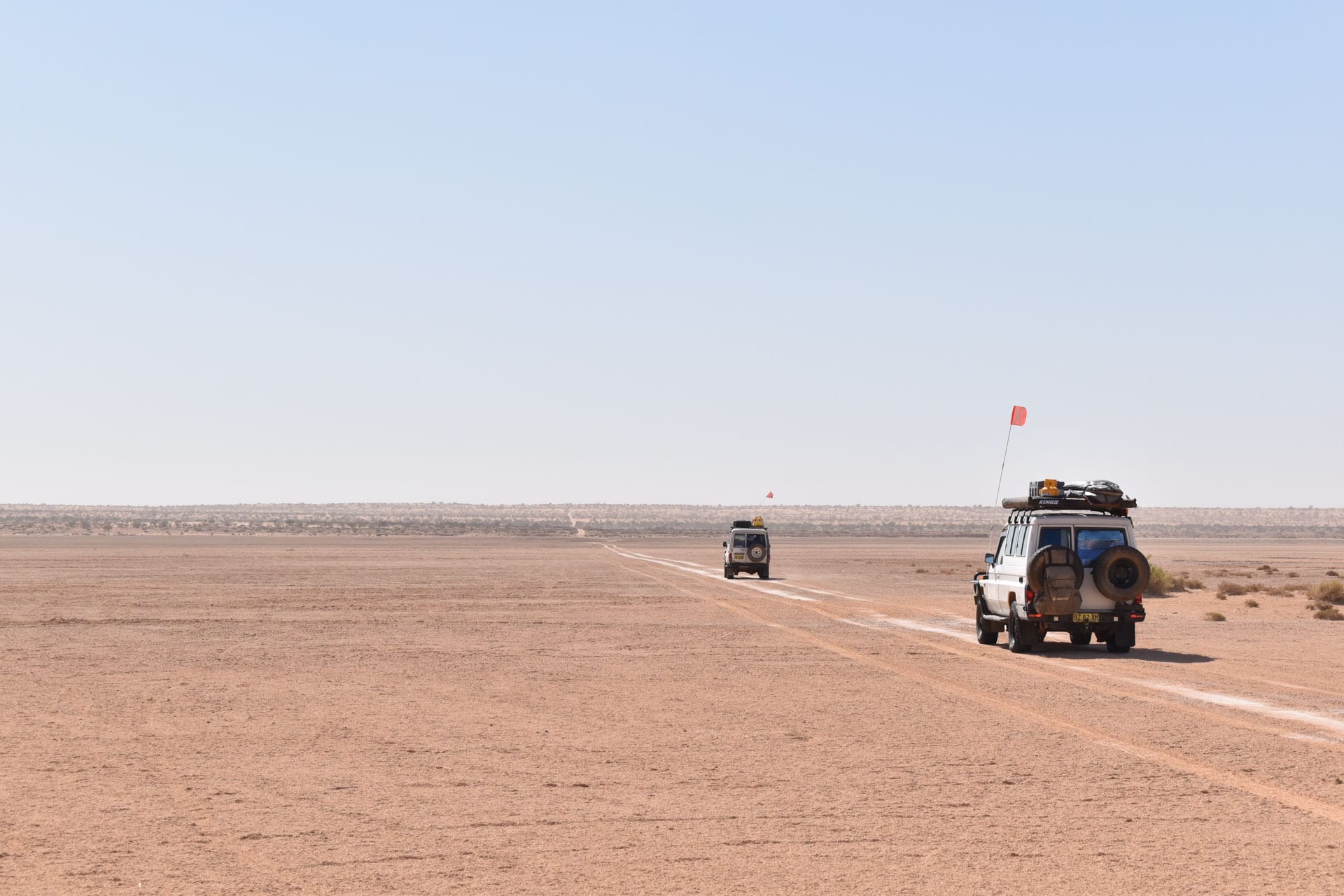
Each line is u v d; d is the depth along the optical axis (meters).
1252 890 9.88
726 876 10.31
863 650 29.59
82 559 92.62
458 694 21.64
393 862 10.71
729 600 48.19
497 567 80.12
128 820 12.27
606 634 33.41
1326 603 47.44
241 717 18.98
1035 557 28.64
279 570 73.56
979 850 11.13
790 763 15.29
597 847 11.26
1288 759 15.53
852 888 9.98
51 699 20.88
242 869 10.48
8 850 11.08
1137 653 29.34
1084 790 13.69
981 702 20.62
